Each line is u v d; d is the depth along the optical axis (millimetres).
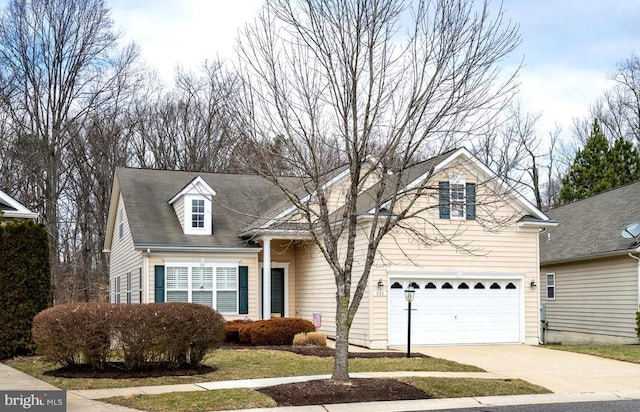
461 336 22344
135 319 14766
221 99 38250
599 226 27688
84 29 38531
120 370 15242
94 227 42812
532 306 23141
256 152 14852
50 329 14688
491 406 12141
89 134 40188
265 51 14633
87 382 13875
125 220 28109
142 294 24297
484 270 22594
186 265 24781
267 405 11805
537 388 13891
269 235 24219
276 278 27359
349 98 13484
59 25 37531
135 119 42812
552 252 28984
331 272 23969
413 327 21938
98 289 42375
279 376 14930
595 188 42031
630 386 14336
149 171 29469
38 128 37250
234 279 25406
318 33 13664
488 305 22766
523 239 23188
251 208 27656
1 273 18469
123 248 28766
